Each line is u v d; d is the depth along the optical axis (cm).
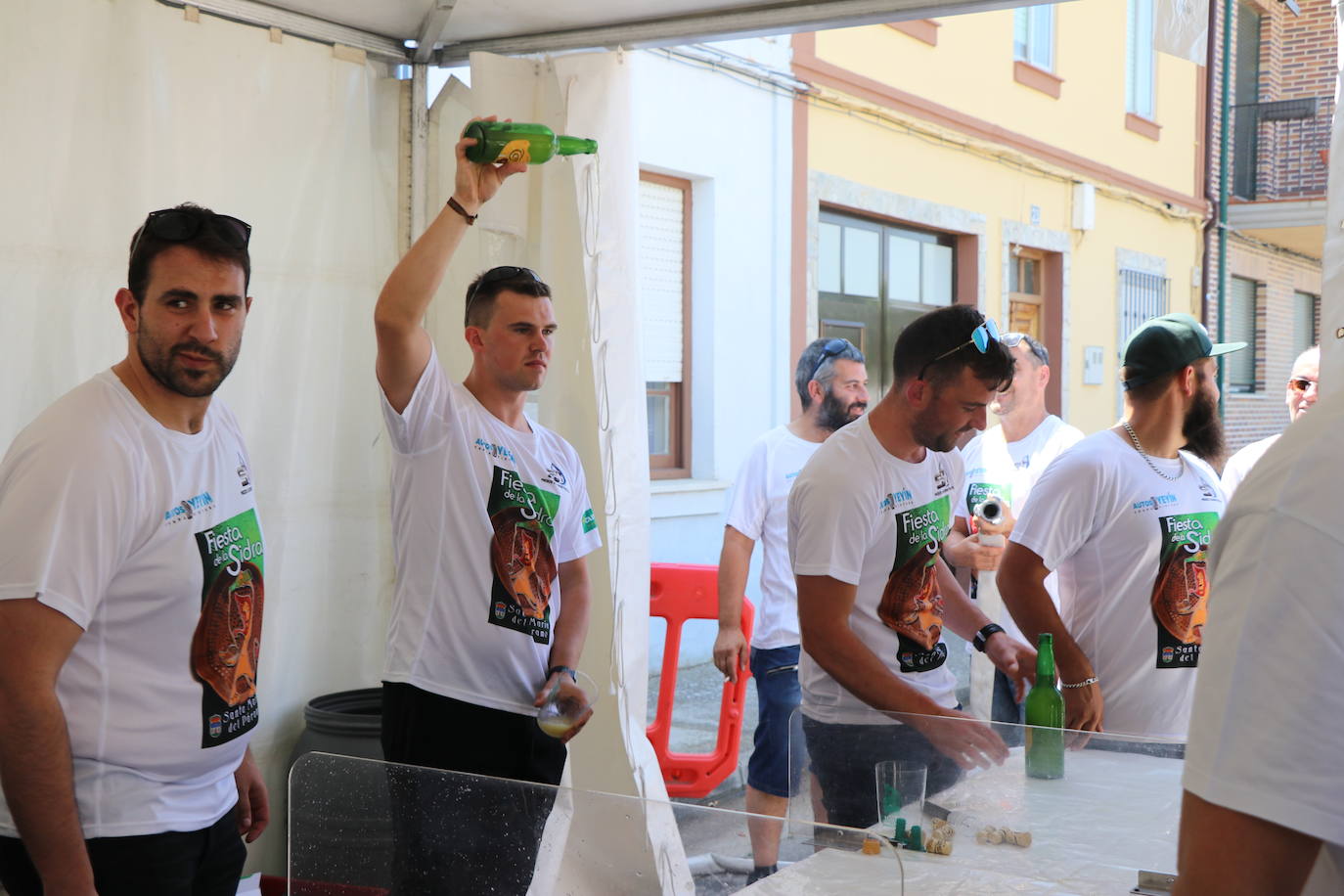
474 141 253
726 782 501
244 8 316
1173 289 1246
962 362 243
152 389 200
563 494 287
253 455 329
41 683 178
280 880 314
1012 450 434
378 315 253
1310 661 92
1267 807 93
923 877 193
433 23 332
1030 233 992
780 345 737
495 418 279
